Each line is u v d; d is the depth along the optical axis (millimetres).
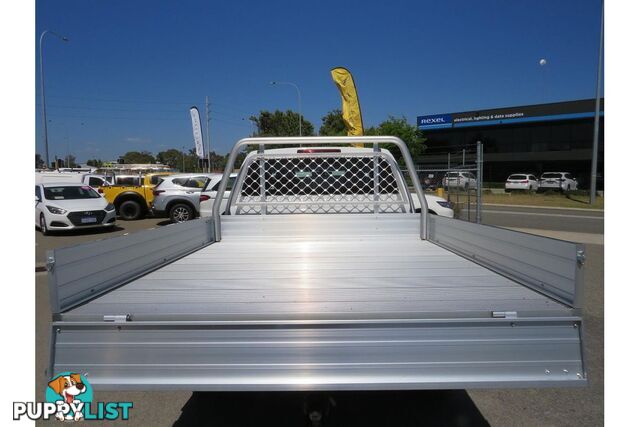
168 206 14062
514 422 3012
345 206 3943
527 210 20953
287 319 1741
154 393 3494
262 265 2801
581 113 38062
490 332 1710
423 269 2668
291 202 3904
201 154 33438
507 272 2439
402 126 39031
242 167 3902
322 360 1713
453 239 3277
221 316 1740
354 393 3326
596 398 3346
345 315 1746
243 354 1714
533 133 41812
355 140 3719
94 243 2033
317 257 3057
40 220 12422
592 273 6992
